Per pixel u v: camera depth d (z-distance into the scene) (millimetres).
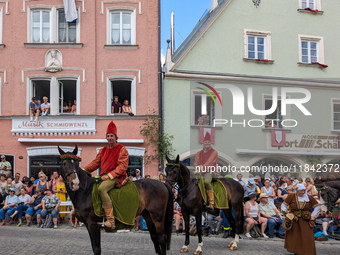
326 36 19547
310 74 18969
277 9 19141
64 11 18125
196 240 10492
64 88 17922
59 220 13375
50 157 17453
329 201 7883
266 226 11234
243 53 18547
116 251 8406
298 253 7949
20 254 7777
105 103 17531
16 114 17562
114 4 17984
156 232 6996
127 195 6473
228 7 18656
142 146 17266
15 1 17938
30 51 17734
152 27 17844
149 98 17469
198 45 18156
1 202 13906
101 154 6734
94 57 17656
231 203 9367
